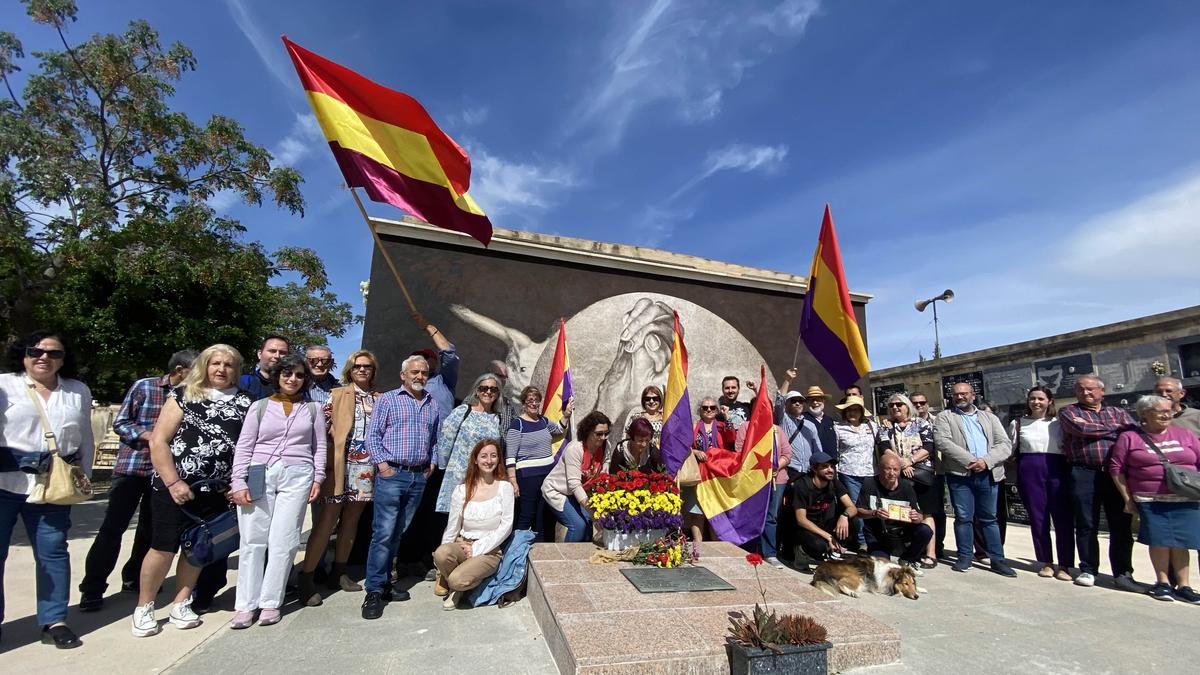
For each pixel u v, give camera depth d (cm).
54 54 1228
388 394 500
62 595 379
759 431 629
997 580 598
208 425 407
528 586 487
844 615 393
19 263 1182
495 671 345
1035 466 637
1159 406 548
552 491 567
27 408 377
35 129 1189
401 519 482
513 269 770
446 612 453
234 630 404
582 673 306
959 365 1511
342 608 459
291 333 2819
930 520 655
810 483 639
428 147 559
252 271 1272
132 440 467
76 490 380
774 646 315
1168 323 1097
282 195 1285
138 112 1233
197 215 1195
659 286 849
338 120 529
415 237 731
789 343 920
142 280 1146
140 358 1200
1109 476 580
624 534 517
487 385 540
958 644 409
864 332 989
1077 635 434
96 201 1158
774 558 630
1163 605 516
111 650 366
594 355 789
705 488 650
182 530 398
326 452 461
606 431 574
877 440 698
